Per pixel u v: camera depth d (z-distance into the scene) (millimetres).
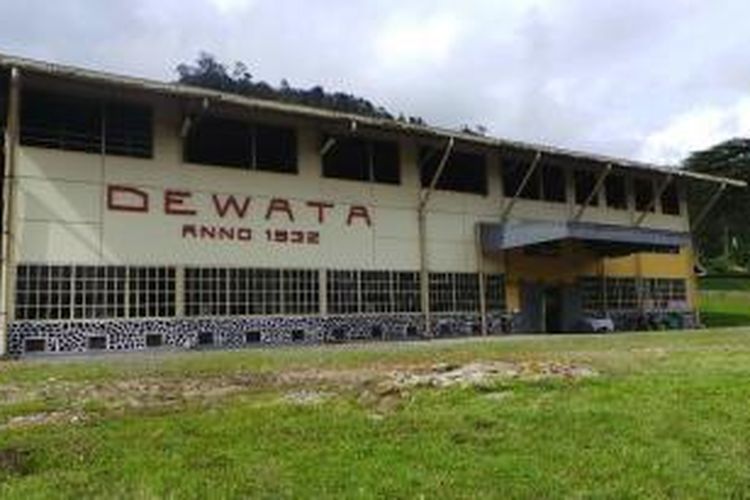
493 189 32375
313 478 6953
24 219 22531
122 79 22719
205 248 25250
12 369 16188
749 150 74875
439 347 21188
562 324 33969
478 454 7551
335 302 27703
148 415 9758
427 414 9000
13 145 22422
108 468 7406
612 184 36875
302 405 9891
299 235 27203
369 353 18891
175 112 25203
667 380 10680
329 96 69312
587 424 8422
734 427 8312
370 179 29094
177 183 25000
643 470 7129
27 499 6613
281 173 27062
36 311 22422
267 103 25000
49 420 9680
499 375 11227
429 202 30438
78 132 23641
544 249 33625
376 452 7641
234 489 6723
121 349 23422
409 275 29609
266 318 26109
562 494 6598
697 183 42625
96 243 23484
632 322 36688
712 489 6727
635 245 33594
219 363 16531
